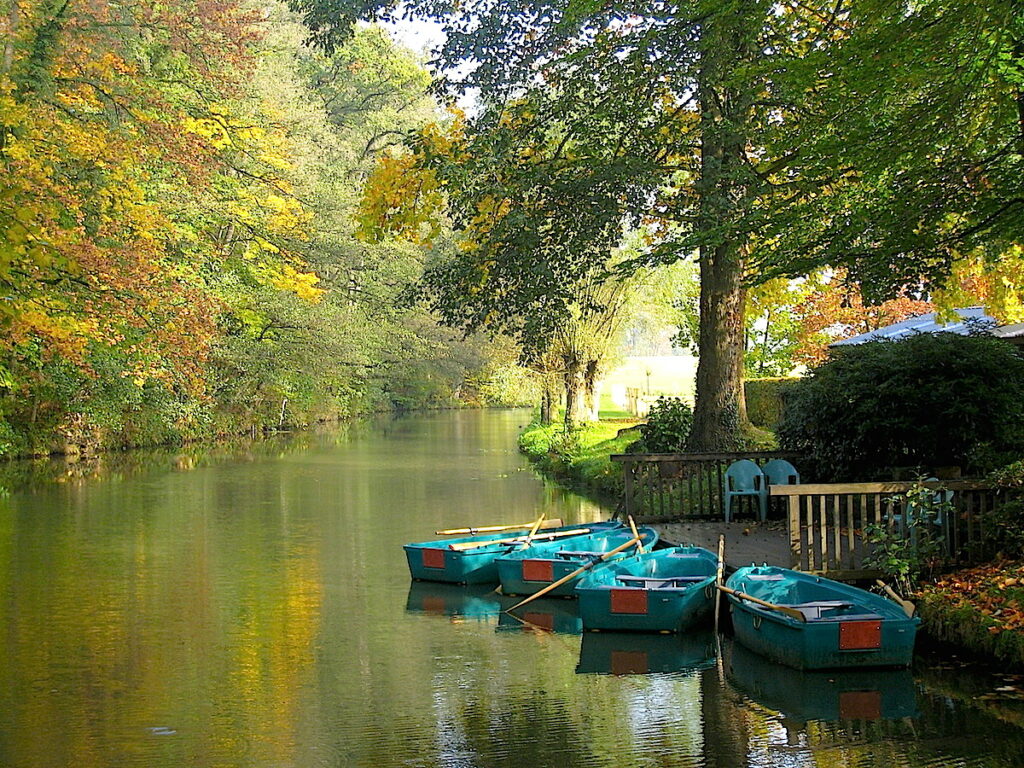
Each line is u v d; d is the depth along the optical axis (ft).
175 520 61.72
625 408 161.79
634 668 31.94
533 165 60.29
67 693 29.58
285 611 39.50
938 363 42.98
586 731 26.30
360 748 25.25
